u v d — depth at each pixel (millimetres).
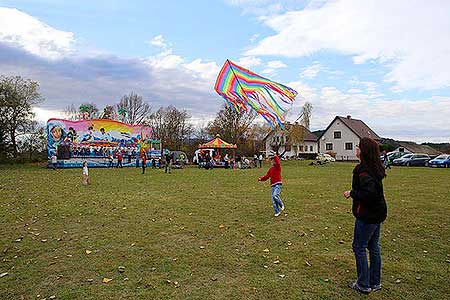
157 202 10773
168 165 25109
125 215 8719
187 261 5301
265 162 43750
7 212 9094
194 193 12977
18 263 5238
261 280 4562
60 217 8469
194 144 56844
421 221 8031
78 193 12906
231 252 5758
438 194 12578
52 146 31500
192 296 4090
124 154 34281
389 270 4914
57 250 5863
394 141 65438
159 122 60531
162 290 4250
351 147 57344
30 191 13531
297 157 56344
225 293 4168
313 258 5449
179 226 7566
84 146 32750
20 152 35906
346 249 5945
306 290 4250
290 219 8305
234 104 6500
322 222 7996
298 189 14422
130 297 4059
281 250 5875
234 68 6973
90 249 5910
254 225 7688
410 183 16781
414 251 5828
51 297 4055
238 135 51312
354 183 4094
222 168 32688
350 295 4117
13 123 34594
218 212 9156
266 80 6820
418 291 4238
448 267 5059
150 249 5906
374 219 3982
